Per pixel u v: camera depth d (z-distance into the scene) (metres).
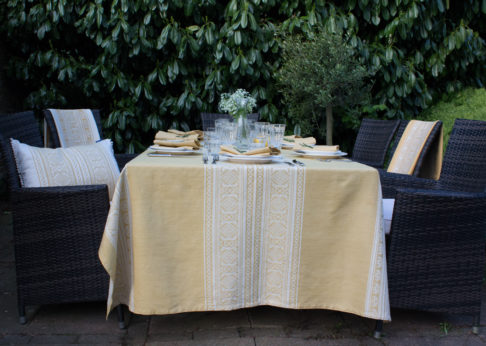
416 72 4.30
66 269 1.78
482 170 2.12
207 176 1.66
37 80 4.39
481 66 4.80
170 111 4.17
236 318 1.94
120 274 1.73
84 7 3.84
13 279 2.36
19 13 3.95
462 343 1.77
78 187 1.76
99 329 1.81
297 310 2.04
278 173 1.68
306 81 3.86
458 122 2.22
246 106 2.37
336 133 4.56
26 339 1.72
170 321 1.89
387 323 1.93
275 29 4.01
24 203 1.72
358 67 3.73
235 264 1.72
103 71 3.94
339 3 4.24
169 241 1.68
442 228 1.74
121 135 4.30
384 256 1.67
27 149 1.95
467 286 1.80
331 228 1.73
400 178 2.41
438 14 4.34
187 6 3.78
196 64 4.20
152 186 1.65
